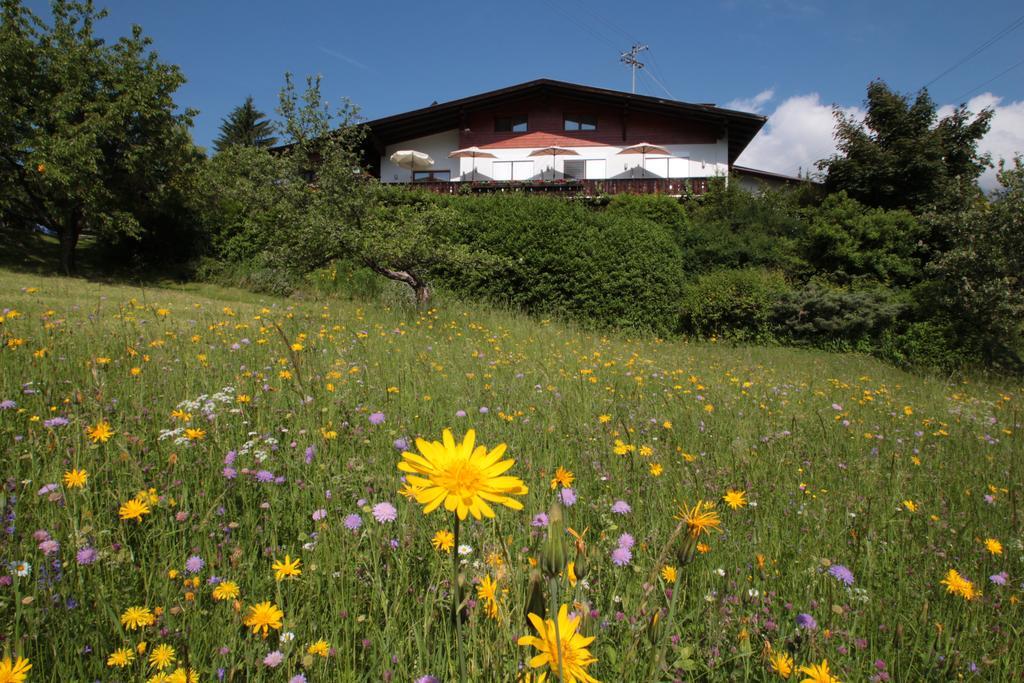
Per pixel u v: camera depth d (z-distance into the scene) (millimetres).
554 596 905
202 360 4410
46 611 1540
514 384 4785
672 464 3180
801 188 21625
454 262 11406
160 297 10984
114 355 4430
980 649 1812
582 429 3619
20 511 2059
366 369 4383
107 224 15219
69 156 14594
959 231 13320
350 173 10672
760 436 4219
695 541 1188
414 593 1746
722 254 17688
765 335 14523
